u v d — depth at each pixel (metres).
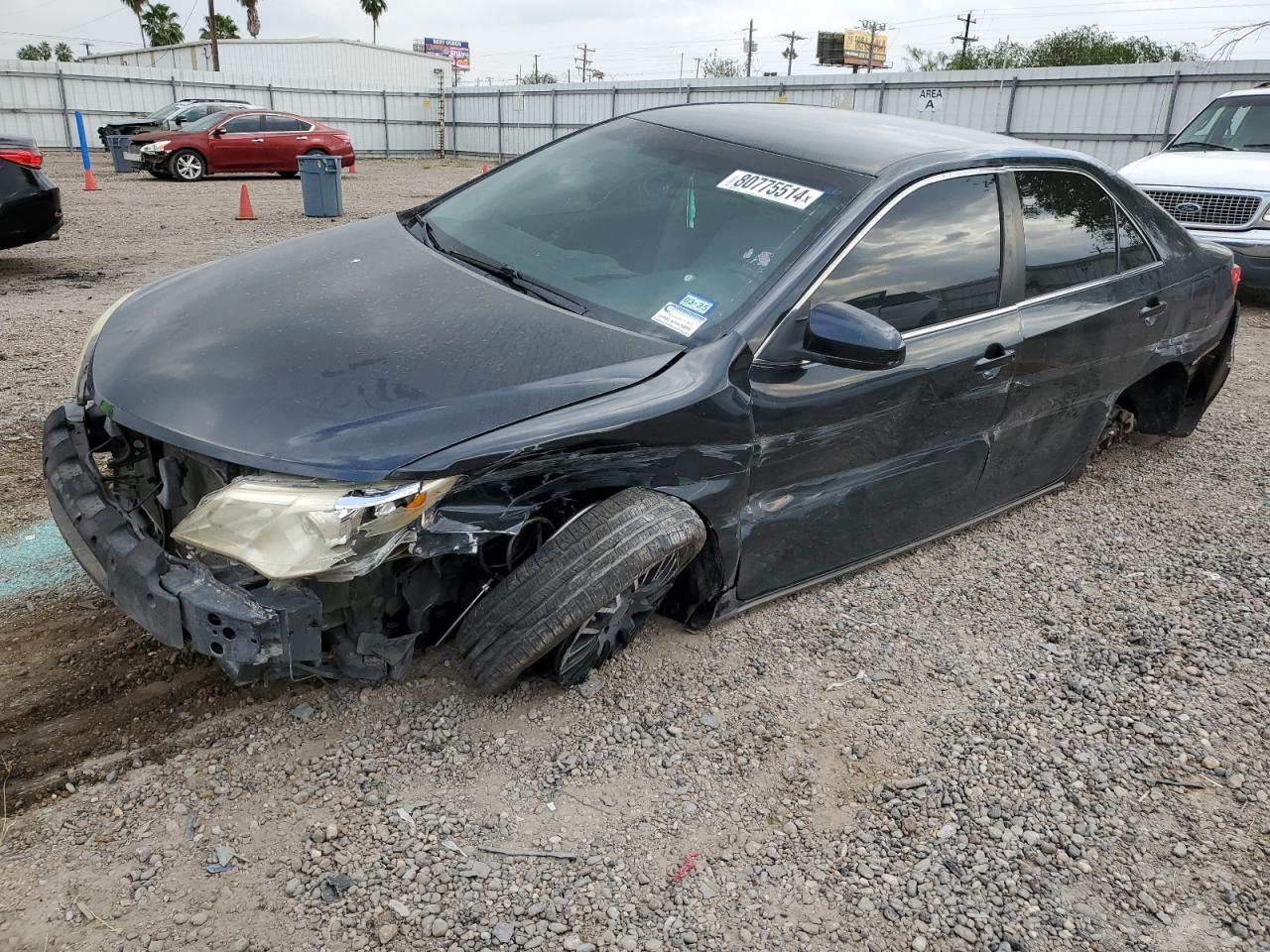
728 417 2.73
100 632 3.01
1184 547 4.34
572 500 2.74
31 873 2.13
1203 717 3.14
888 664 3.27
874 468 3.34
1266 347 8.30
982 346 3.44
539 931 2.12
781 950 2.16
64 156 28.75
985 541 4.24
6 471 4.20
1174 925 2.33
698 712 2.91
